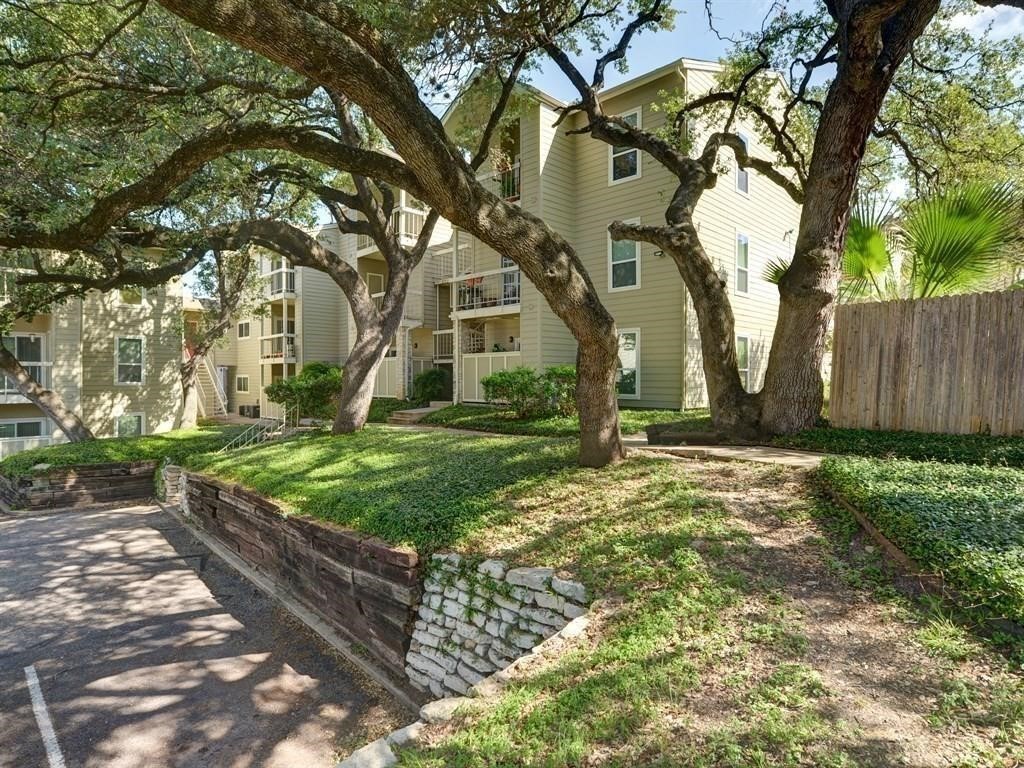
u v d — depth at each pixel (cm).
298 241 1002
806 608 293
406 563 444
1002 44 825
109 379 1628
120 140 717
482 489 546
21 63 594
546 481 547
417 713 404
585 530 424
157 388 1716
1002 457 527
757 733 202
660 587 330
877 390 685
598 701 234
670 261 1184
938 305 643
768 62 855
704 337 768
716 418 755
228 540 796
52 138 705
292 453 879
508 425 1098
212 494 848
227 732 386
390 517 504
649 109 1199
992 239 695
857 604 293
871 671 236
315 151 467
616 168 1281
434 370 1695
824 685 228
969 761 181
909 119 976
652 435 785
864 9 521
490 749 214
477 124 1066
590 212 1333
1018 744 187
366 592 488
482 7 591
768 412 720
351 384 1072
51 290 1159
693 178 791
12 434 1473
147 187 486
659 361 1211
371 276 2048
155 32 682
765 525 403
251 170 872
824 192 649
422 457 747
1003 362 599
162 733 385
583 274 536
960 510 349
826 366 1455
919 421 655
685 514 428
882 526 349
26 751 366
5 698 429
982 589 268
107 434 1619
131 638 529
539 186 1275
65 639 528
